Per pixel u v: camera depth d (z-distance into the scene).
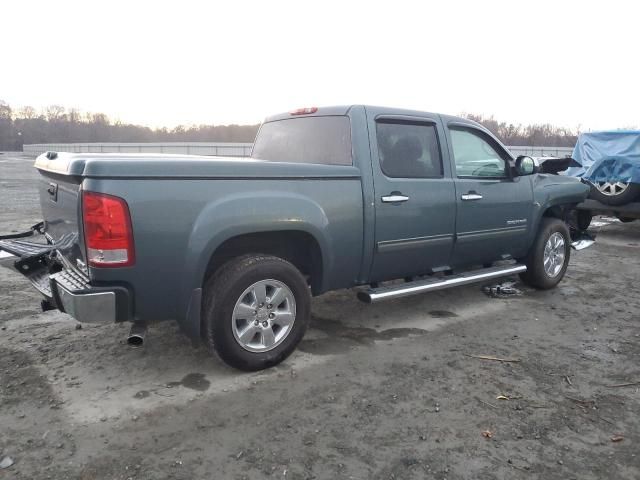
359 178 4.17
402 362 4.06
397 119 4.54
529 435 3.06
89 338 4.37
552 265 6.19
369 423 3.16
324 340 4.50
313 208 3.85
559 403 3.46
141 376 3.71
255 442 2.94
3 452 2.79
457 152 5.07
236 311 3.61
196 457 2.79
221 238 3.42
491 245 5.39
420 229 4.62
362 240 4.24
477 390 3.61
